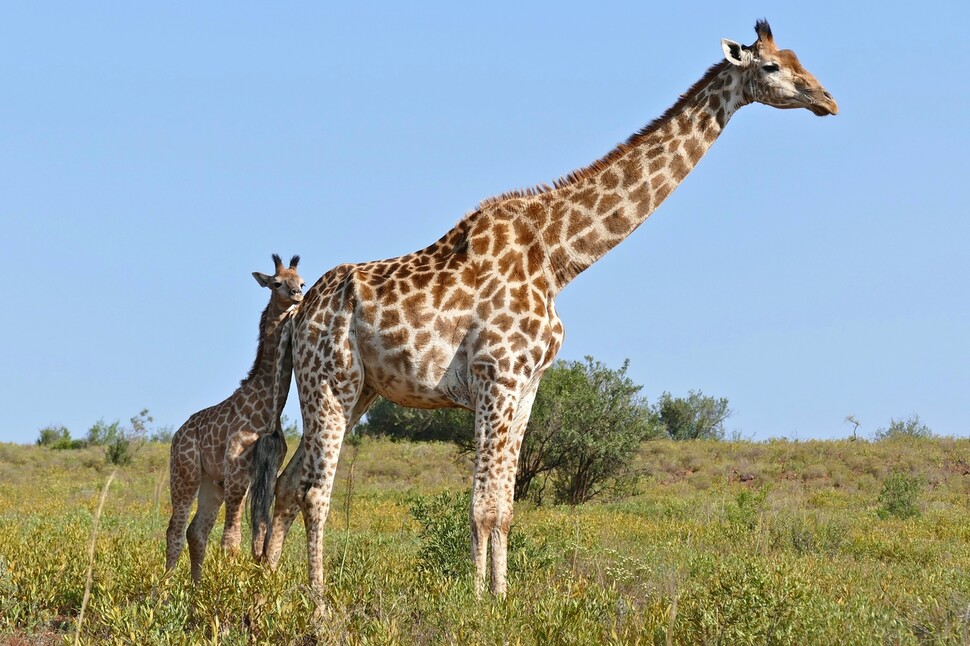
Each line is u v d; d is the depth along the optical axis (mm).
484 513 11195
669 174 12695
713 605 10055
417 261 12102
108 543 15391
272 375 14586
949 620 10727
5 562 12688
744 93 12812
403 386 11883
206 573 11055
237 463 14398
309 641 9641
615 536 20828
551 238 12242
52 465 51469
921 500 34281
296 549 17141
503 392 11453
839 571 15516
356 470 45906
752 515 21828
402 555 16062
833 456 45688
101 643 9195
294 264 22719
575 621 9531
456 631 9578
